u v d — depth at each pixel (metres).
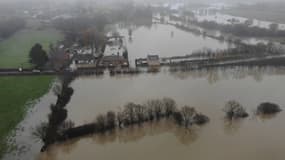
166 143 96.44
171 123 106.81
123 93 135.12
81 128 99.94
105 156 90.31
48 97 130.50
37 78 153.12
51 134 96.19
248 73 162.25
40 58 166.75
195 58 183.38
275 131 101.56
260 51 191.75
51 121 104.69
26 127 105.06
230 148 92.44
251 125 105.75
